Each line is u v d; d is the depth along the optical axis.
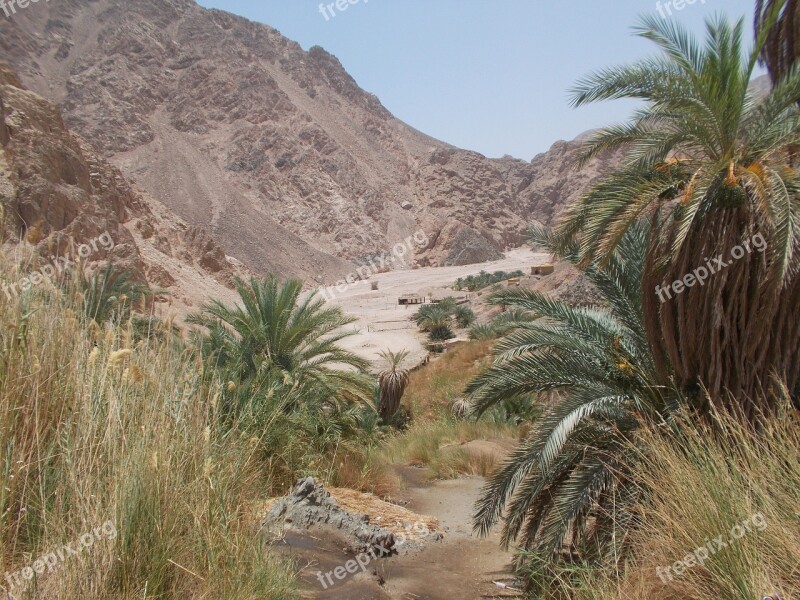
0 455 2.55
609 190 5.84
